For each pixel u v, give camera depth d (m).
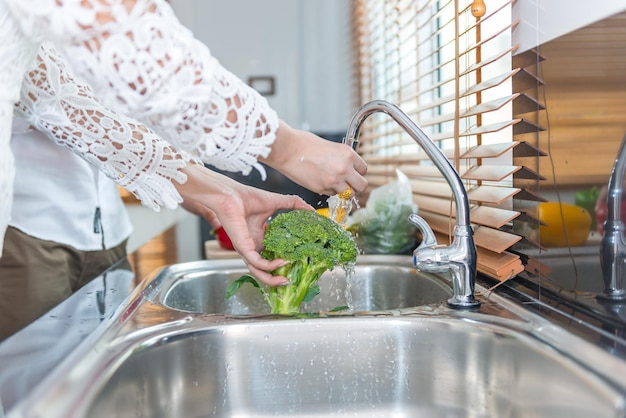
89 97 1.01
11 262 1.24
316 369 0.84
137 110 0.66
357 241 1.50
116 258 1.61
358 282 1.26
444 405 0.81
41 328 0.82
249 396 0.83
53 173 1.31
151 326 0.80
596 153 0.79
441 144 1.47
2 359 0.67
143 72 0.64
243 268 1.29
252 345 0.83
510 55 1.01
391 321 0.84
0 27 0.67
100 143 1.00
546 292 0.91
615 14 0.74
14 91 0.74
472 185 1.15
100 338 0.73
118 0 0.63
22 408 0.50
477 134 1.04
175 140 0.70
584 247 0.82
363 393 0.84
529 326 0.75
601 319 0.76
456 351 0.80
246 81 3.72
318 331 0.84
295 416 0.84
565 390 0.63
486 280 1.04
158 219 3.54
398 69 1.98
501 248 0.96
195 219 3.00
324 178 0.82
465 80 1.16
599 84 0.77
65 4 0.62
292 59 3.70
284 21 3.68
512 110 1.01
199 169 0.96
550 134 0.89
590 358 0.61
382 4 2.22
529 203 0.95
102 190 1.53
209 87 0.68
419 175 1.49
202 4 3.69
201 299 1.26
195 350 0.80
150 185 0.99
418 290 1.18
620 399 0.52
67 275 1.34
